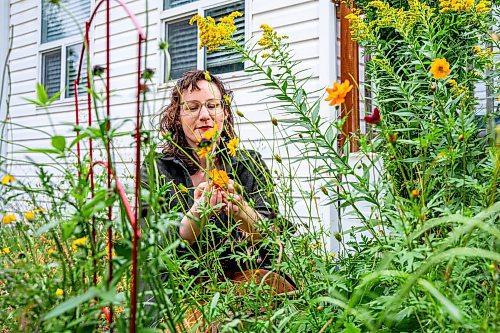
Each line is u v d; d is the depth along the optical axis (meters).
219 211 1.41
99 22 6.00
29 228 1.11
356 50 3.42
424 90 1.90
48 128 6.63
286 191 1.47
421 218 1.02
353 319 1.08
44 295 0.84
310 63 4.05
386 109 2.04
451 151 1.29
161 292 0.82
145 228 0.79
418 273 0.73
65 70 6.62
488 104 2.17
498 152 1.10
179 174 1.89
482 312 0.94
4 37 7.36
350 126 3.13
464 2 1.86
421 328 0.92
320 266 1.22
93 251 0.80
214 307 1.07
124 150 3.76
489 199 1.17
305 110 1.53
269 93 4.16
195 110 1.91
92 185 0.87
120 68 5.68
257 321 1.07
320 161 2.92
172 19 5.18
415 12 1.88
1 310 0.91
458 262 0.99
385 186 1.29
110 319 0.80
